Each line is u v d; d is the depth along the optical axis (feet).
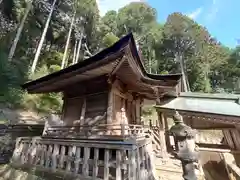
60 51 87.15
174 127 6.82
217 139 31.30
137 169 12.86
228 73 101.60
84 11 82.33
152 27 107.04
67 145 16.34
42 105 47.42
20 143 20.70
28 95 46.32
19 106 41.57
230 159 17.38
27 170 17.48
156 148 25.71
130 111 28.09
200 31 95.81
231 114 12.92
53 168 16.17
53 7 74.79
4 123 29.60
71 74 17.63
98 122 20.51
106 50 13.50
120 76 21.25
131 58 13.78
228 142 15.17
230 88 98.94
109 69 17.42
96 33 98.02
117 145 13.41
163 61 103.96
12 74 46.06
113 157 18.12
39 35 75.97
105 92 21.31
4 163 20.16
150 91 26.58
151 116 67.92
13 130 26.27
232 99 16.07
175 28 95.61
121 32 108.88
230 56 104.32
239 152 13.41
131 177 11.84
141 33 104.22
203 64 94.12
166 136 23.76
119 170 12.63
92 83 22.85
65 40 88.63
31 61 68.08
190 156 6.13
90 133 18.76
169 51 103.09
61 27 86.63
